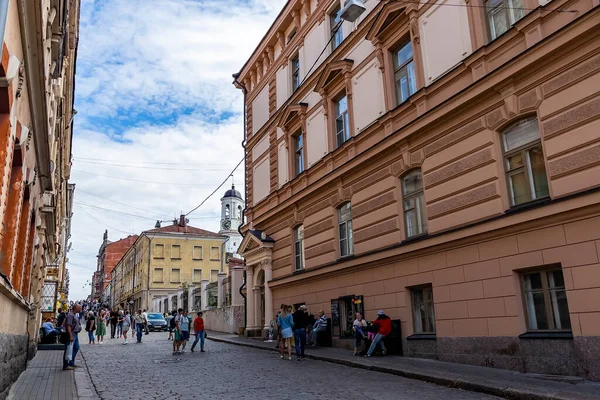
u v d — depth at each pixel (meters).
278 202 23.23
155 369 13.14
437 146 13.55
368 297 15.91
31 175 10.96
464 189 12.56
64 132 23.62
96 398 8.95
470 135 12.55
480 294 11.73
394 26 15.81
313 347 18.06
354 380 10.62
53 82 13.04
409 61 15.44
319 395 8.88
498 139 11.85
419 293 14.09
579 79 10.03
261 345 19.81
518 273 11.05
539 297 10.68
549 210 10.14
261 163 25.72
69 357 13.30
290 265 21.48
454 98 12.77
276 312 22.48
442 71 13.80
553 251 10.16
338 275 17.73
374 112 16.64
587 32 9.74
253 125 27.28
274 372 12.16
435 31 14.20
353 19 12.49
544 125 10.65
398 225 14.82
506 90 11.56
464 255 12.31
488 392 8.79
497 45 11.97
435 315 12.99
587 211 9.53
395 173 15.14
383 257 15.03
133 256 72.25
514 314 10.85
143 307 60.97
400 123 15.28
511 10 12.05
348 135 18.42
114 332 29.00
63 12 11.91
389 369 11.55
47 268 29.06
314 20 21.53
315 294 19.28
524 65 10.95
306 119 21.39
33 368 13.72
